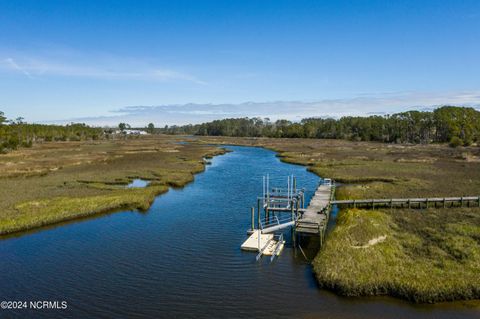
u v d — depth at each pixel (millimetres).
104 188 50094
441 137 143875
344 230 29094
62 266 25562
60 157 89125
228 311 19625
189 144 151250
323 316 18844
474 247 25109
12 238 31219
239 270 24703
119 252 28031
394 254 24703
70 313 19578
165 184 54281
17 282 23172
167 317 19156
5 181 55625
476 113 157125
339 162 76750
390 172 62375
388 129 157125
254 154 106000
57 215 36031
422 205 38281
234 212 39000
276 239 30688
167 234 32125
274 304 20203
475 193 43875
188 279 23453
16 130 132875
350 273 22047
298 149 116375
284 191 49094
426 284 20375
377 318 18531
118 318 19094
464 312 18812
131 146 133375
